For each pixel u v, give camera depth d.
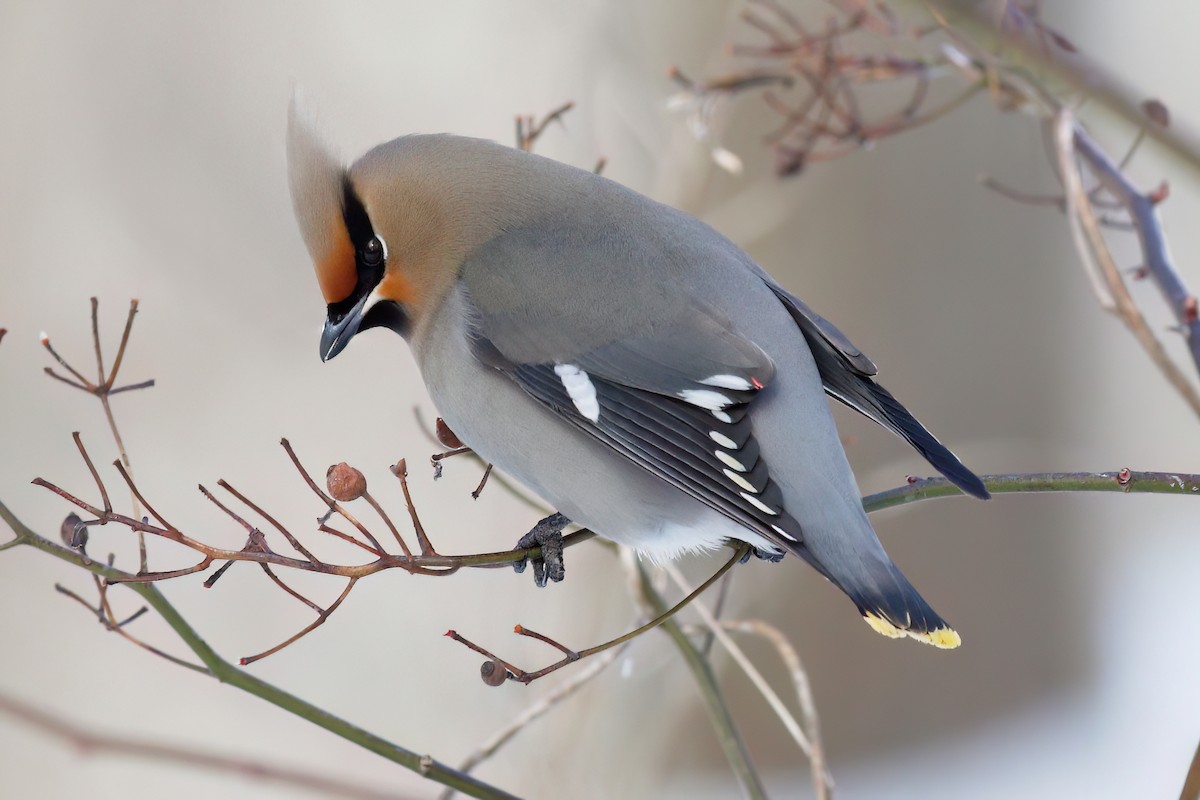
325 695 14.07
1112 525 14.31
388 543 14.72
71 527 6.56
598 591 12.77
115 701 14.12
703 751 13.43
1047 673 13.94
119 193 16.91
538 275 8.18
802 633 13.62
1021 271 13.48
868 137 10.16
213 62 16.83
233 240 16.83
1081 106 9.00
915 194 13.42
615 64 13.02
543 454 8.11
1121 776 13.24
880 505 7.63
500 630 13.22
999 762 13.43
